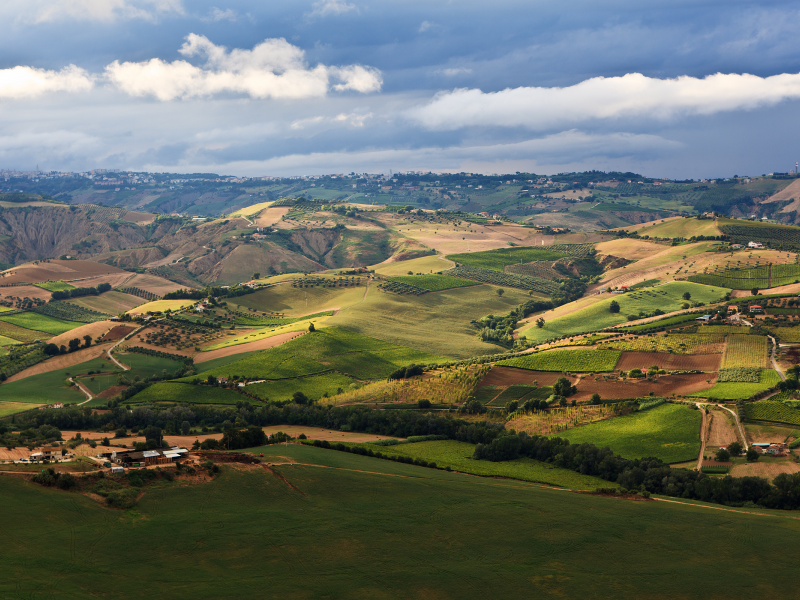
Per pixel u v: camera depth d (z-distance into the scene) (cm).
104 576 7169
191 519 8650
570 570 8469
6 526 7694
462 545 8912
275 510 9256
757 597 8044
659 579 8369
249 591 7262
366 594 7488
